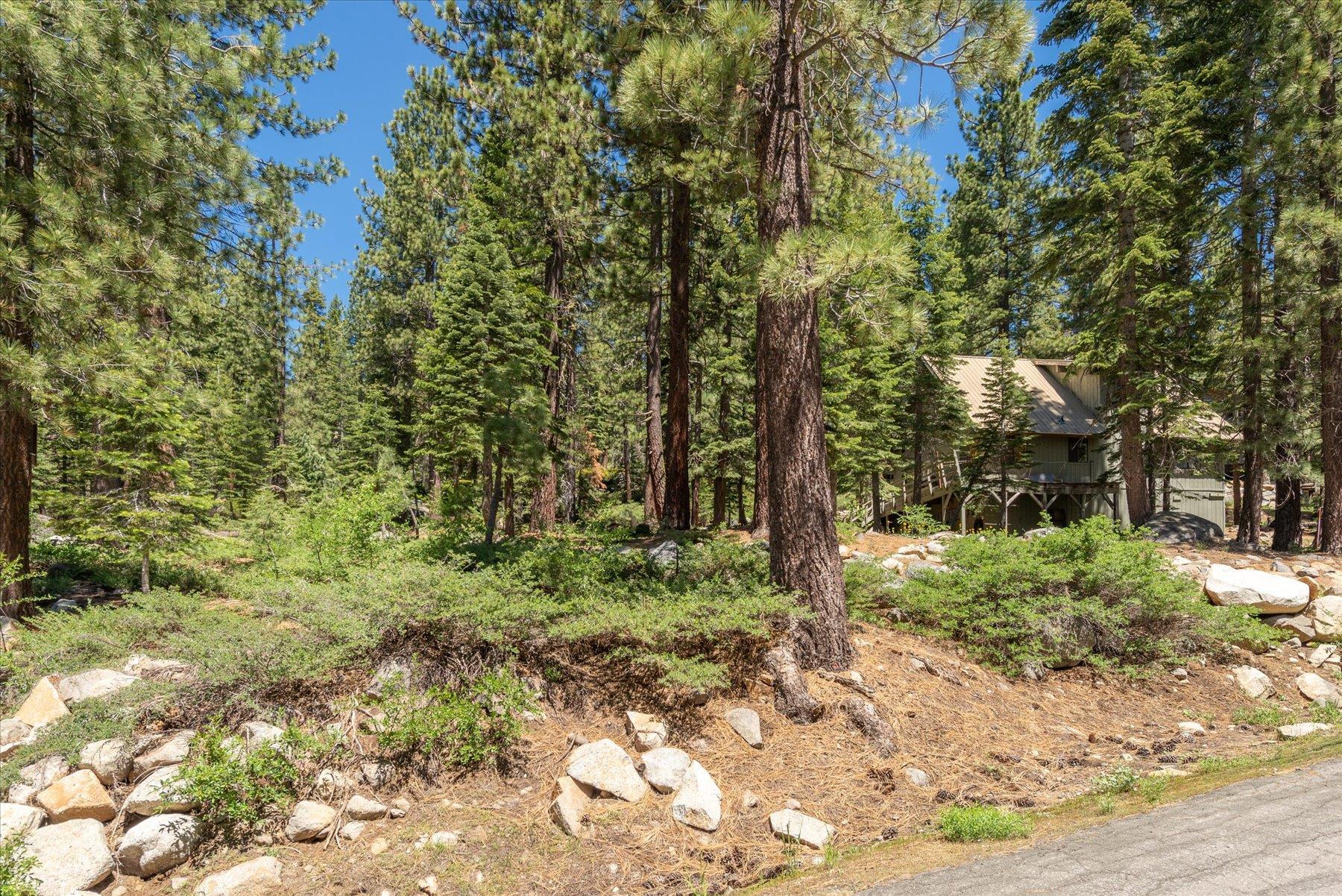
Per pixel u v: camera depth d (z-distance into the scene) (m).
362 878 3.98
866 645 7.16
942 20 6.01
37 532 12.07
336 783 4.59
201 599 7.49
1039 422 24.47
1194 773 5.35
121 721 4.72
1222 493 25.05
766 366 6.75
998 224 34.28
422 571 6.00
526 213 17.23
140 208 7.83
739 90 6.65
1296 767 5.09
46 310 6.38
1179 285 17.97
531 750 5.14
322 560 9.67
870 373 19.86
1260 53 14.56
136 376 7.47
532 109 13.70
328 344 41.28
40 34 6.46
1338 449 14.05
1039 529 11.13
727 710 5.67
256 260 11.73
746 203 9.31
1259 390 15.35
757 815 4.63
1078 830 4.16
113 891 3.92
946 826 4.40
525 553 8.57
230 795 4.25
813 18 6.55
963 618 8.02
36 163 7.80
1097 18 18.05
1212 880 3.27
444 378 17.42
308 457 27.52
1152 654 8.05
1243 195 15.20
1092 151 17.41
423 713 4.98
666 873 4.08
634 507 25.91
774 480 6.67
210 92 9.98
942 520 27.52
